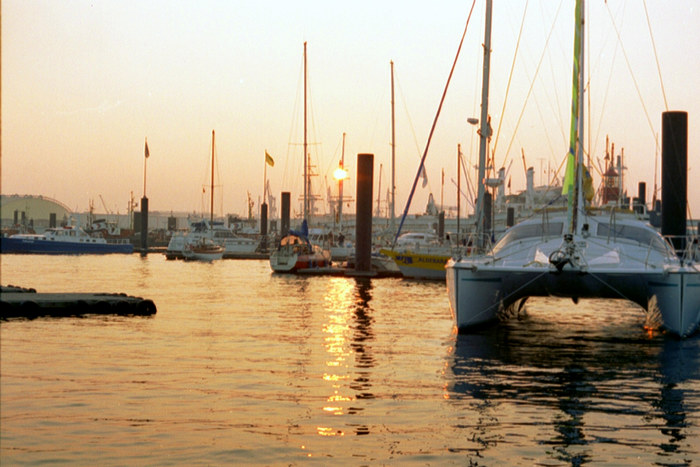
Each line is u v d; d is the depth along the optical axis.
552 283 15.23
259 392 10.09
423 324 18.16
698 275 14.62
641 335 16.44
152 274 42.97
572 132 16.06
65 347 14.09
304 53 48.59
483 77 21.77
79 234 74.88
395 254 40.03
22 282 35.16
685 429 8.20
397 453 7.29
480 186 21.22
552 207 18.06
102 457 7.12
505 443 7.64
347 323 18.33
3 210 137.12
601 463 6.96
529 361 12.77
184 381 10.80
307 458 7.13
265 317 19.66
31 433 7.96
